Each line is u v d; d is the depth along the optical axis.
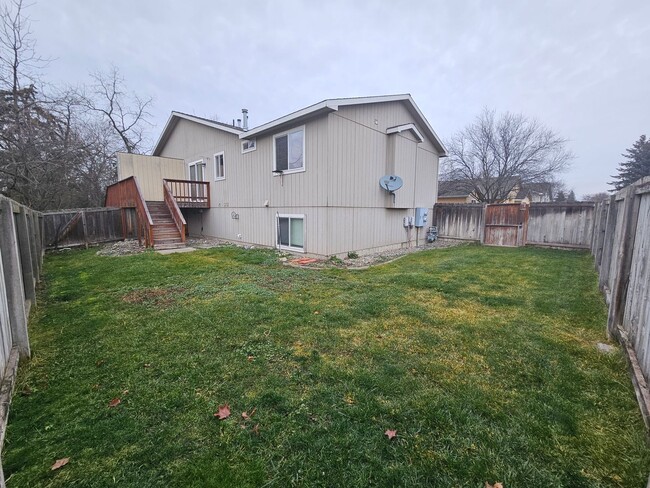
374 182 9.22
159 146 16.25
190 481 1.60
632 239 3.04
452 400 2.21
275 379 2.50
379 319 3.80
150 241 9.82
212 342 3.17
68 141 14.73
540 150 22.59
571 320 3.77
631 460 1.70
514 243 11.02
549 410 2.10
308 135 8.09
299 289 5.12
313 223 8.20
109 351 3.00
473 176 25.08
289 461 1.72
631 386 2.38
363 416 2.06
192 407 2.17
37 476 1.64
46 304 4.47
